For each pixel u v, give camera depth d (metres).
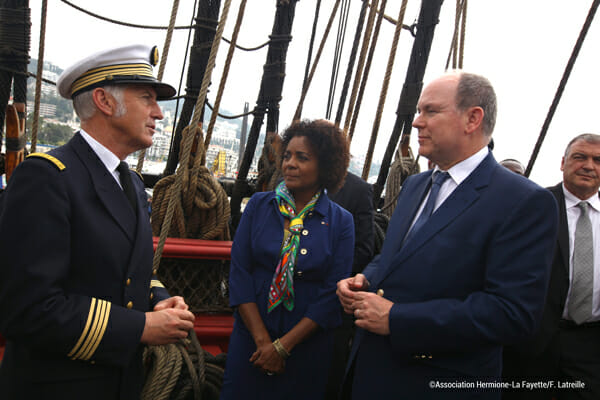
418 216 1.47
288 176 1.67
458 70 1.39
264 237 1.67
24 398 1.05
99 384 1.12
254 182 3.82
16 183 1.00
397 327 1.25
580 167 2.02
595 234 2.02
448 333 1.20
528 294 1.18
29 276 0.95
